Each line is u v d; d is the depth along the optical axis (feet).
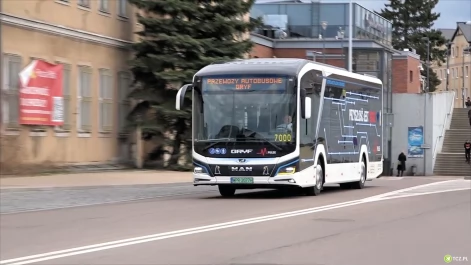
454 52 394.73
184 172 104.94
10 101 85.15
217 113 64.28
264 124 63.16
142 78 109.29
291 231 41.83
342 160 75.51
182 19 106.22
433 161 187.52
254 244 36.68
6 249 35.58
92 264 31.04
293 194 73.26
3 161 83.51
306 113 62.80
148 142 112.68
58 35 94.48
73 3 97.81
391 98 187.73
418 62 222.48
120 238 39.01
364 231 42.27
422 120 187.73
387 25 215.31
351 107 78.48
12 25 85.71
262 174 62.69
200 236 39.52
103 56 104.88
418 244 37.42
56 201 63.00
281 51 187.32
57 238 39.45
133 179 88.28
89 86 101.45
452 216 51.57
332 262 31.76
